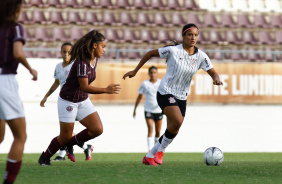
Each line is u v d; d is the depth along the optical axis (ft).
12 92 54.29
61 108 88.99
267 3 223.10
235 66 187.01
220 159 96.12
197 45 207.31
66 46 106.73
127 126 179.22
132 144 179.22
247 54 211.00
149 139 154.92
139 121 179.93
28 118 171.63
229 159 139.03
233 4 221.25
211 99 184.85
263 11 222.07
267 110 189.06
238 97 186.91
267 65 188.96
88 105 90.07
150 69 154.40
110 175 72.49
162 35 207.00
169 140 91.66
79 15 203.72
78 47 84.38
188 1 216.74
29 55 191.93
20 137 55.36
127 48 201.46
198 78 184.34
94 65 86.17
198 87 184.24
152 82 154.61
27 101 171.01
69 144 92.68
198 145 183.62
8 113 54.19
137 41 203.10
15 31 54.19
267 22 220.02
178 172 78.69
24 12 199.82
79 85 87.40
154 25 207.51
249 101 187.21
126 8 208.23
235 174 78.13
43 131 172.76
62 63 108.37
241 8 221.05
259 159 139.54
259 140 188.24
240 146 186.91
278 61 204.85
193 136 183.83
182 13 213.46
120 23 204.64
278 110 189.57
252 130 187.73
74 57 84.89
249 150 187.32
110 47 200.03
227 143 186.19
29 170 78.02
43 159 91.35
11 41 54.39
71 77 87.25
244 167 90.84
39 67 171.63
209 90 184.96
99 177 70.03
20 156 55.26
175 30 209.36
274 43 215.10
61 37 197.77
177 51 88.69
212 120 185.26
